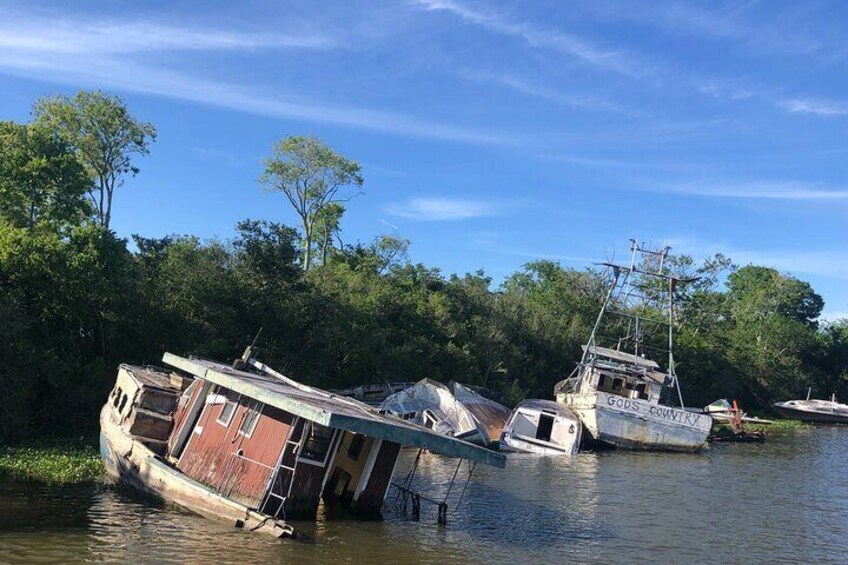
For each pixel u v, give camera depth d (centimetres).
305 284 3784
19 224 3195
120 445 1859
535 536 1705
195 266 3522
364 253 6869
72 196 3359
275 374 2045
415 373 4528
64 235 3169
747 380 7550
